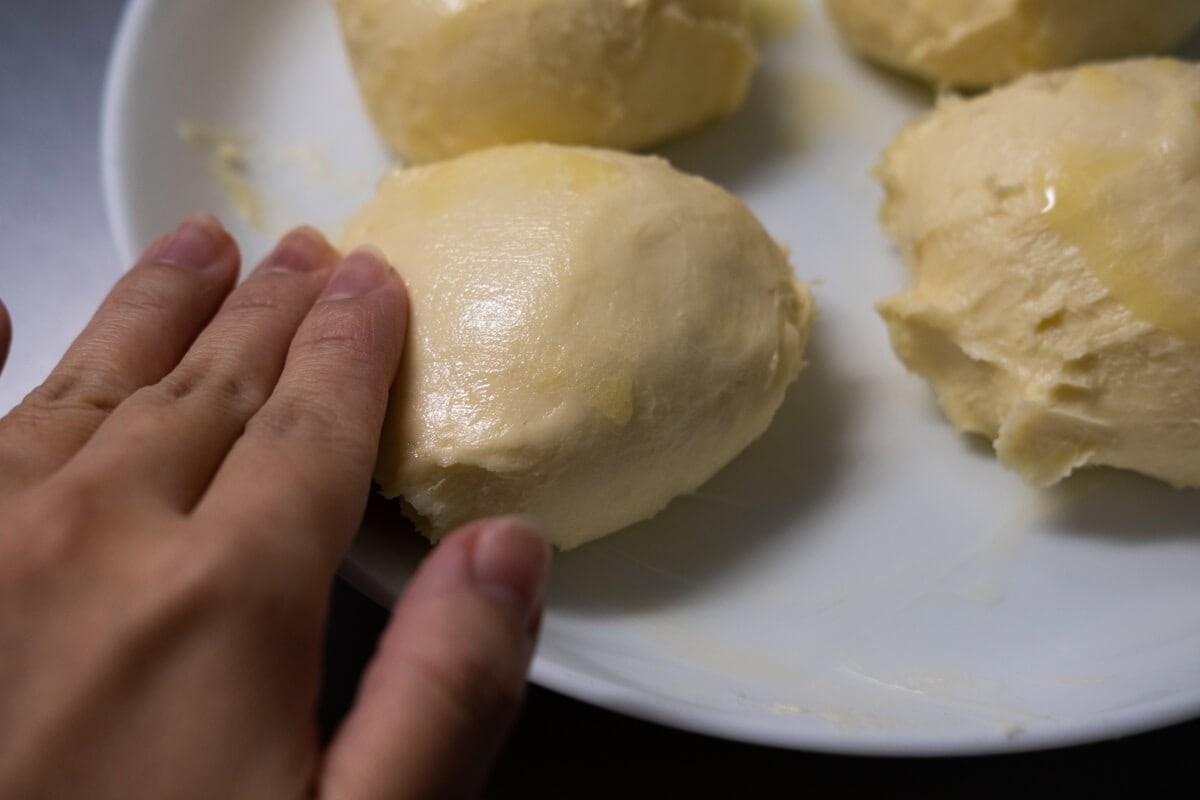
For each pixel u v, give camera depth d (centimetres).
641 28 33
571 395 28
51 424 26
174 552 23
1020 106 31
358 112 36
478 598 23
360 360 27
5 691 22
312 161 35
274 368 28
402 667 23
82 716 22
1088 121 30
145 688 22
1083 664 29
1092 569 30
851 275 34
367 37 33
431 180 31
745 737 27
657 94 34
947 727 27
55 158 39
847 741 27
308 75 36
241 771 22
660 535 31
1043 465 29
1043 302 29
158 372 28
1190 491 30
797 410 32
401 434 28
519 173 30
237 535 23
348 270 29
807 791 29
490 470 28
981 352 30
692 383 29
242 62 36
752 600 30
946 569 30
